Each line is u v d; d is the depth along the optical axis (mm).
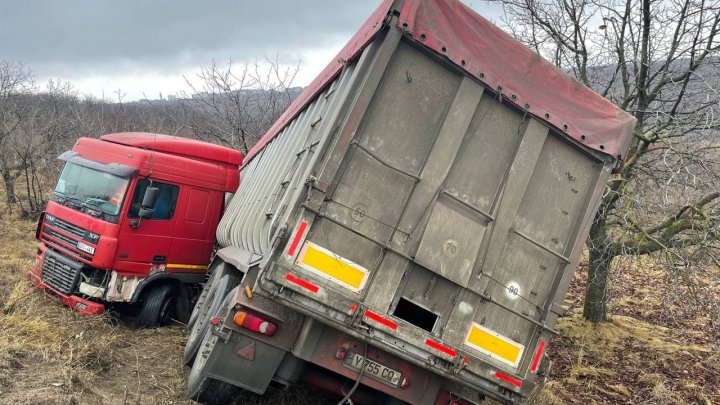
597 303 10461
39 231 8453
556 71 4602
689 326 11570
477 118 4414
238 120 15578
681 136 8500
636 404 8180
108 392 5195
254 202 6711
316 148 4359
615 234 9609
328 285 4039
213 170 8727
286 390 5766
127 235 7680
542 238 4602
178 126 17594
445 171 4266
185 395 5305
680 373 9273
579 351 10008
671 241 8477
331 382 4934
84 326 6828
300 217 3973
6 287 8500
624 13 9461
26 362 5375
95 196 7832
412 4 4113
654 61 9273
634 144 9273
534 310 4570
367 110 4145
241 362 4449
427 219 4227
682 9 8734
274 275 3877
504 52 4430
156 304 8031
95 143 8406
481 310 4406
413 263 4223
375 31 4207
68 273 7660
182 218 8328
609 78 10359
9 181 19719
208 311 5934
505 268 4477
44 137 20797
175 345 7055
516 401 4449
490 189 4430
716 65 8680
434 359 4215
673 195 7770
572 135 4629
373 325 4070
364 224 4117
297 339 4484
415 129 4238
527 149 4504
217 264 7844
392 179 4184
